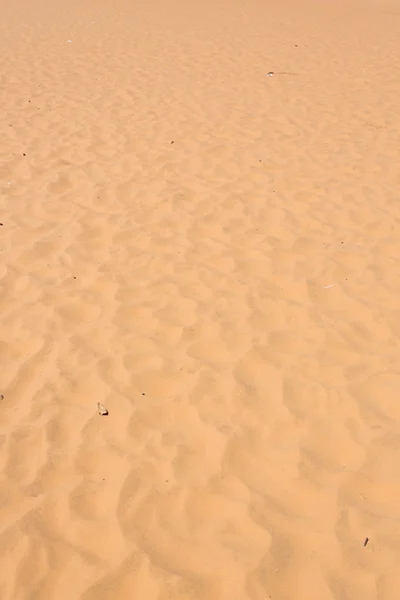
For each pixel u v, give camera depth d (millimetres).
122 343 4059
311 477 3088
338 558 2711
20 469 3154
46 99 8812
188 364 3871
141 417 3463
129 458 3203
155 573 2652
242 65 10484
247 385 3695
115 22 13820
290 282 4711
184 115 8195
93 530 2846
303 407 3529
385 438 3301
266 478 3092
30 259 5000
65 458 3209
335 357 3934
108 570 2672
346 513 2902
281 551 2738
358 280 4715
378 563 2689
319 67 10312
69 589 2609
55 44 11898
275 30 13016
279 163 6766
